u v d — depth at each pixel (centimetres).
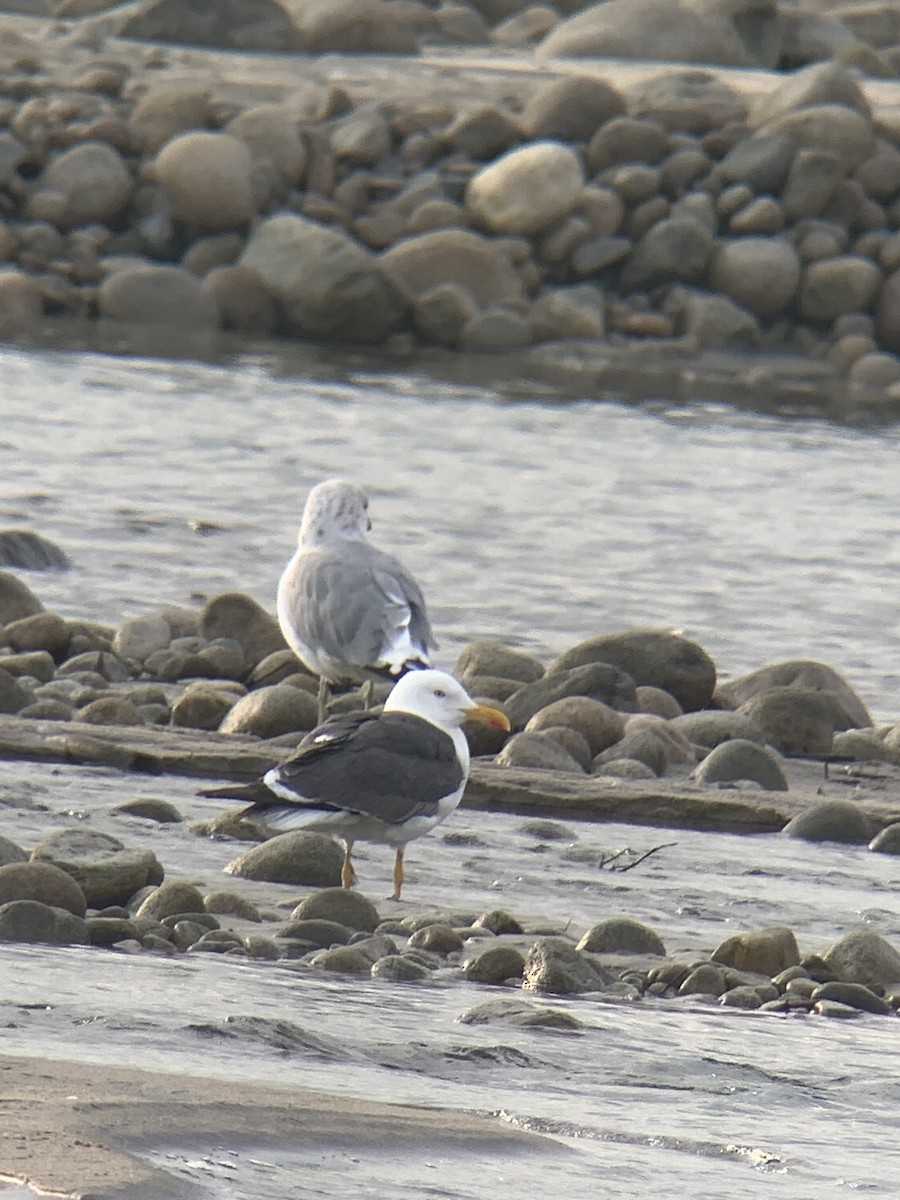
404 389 3228
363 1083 596
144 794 1112
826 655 1828
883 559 2250
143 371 3183
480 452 2712
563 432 2922
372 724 907
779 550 2256
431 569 2050
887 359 3834
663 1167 534
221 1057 609
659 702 1446
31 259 3834
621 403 3278
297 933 823
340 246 3788
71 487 2314
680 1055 681
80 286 3822
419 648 1265
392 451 2672
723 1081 652
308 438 2716
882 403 3572
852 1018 776
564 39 5275
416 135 4284
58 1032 621
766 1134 588
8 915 783
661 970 806
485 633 1808
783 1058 691
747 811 1181
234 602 1605
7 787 1093
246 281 3781
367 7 5081
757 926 928
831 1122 613
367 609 1261
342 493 1322
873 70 5191
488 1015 708
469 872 997
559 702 1338
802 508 2500
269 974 754
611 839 1107
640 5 5294
